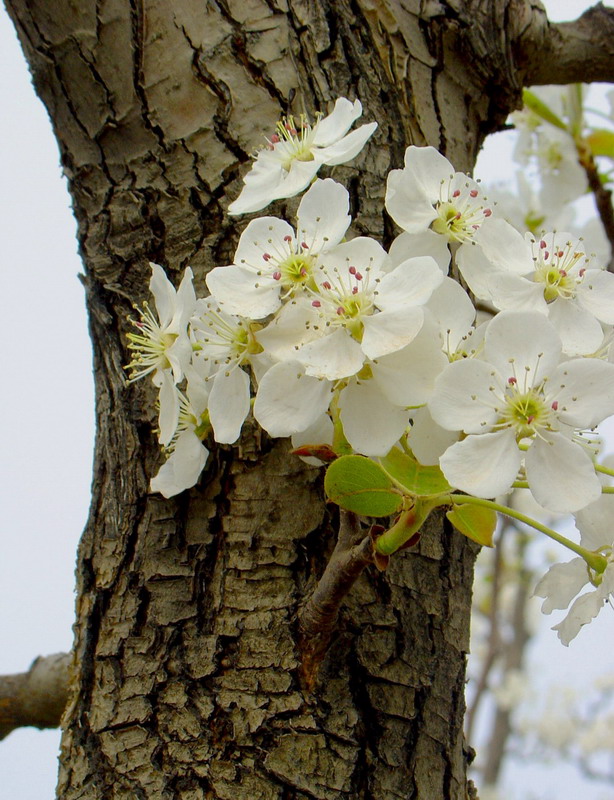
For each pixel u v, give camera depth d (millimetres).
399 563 361
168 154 387
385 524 355
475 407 323
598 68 452
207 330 344
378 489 320
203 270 376
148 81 390
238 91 385
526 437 325
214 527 362
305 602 351
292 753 343
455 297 334
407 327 322
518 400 323
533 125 523
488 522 335
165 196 385
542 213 521
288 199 374
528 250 348
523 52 433
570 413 325
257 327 340
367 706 348
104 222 390
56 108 399
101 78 393
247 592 355
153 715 352
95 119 394
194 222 381
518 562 1141
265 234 344
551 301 345
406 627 356
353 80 386
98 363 388
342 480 320
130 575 365
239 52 387
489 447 322
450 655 363
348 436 324
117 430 379
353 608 354
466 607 371
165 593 361
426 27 404
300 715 345
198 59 388
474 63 411
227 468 364
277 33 387
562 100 514
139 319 381
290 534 356
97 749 354
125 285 384
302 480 360
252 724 345
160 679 354
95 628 366
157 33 391
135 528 368
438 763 353
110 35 393
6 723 460
